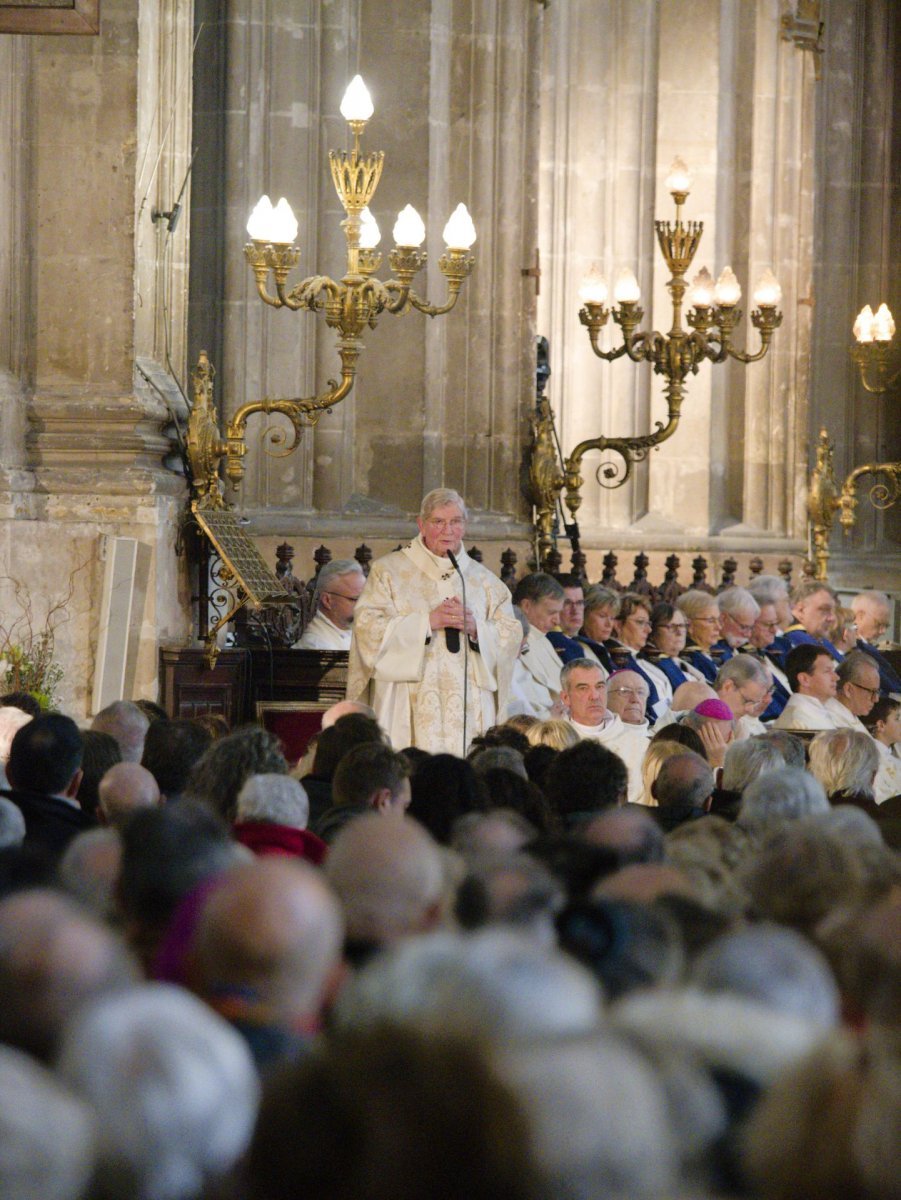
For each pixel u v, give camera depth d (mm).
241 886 9086
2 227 33375
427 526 31312
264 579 34094
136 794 16828
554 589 35281
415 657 30656
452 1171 5512
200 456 34469
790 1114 5777
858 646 44219
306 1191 5660
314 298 32562
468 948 6793
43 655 32469
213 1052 6590
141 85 34094
